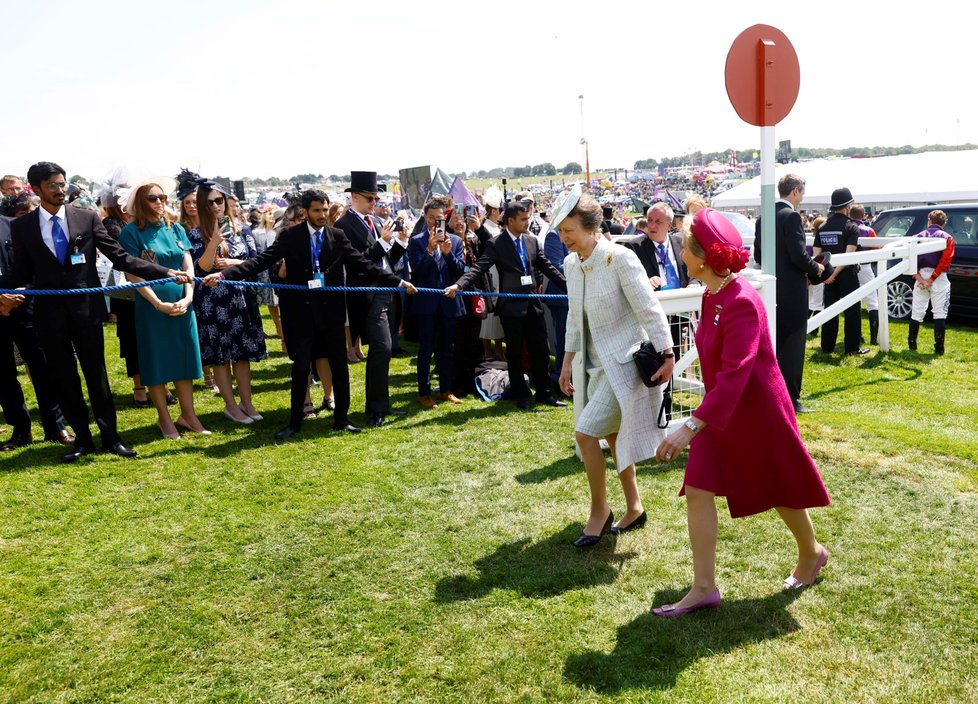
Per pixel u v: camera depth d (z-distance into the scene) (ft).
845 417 17.93
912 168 54.44
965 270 31.27
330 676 8.91
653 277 18.06
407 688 8.63
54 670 9.09
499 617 10.00
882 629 9.41
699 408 9.27
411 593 10.70
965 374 22.94
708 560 9.82
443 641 9.50
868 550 11.42
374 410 19.42
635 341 11.77
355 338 27.96
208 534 12.72
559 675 8.73
